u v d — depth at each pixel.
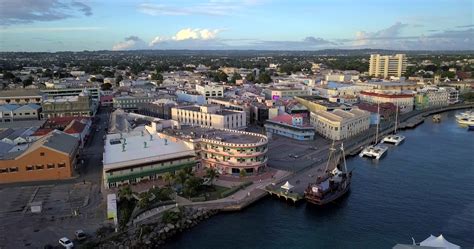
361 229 124.56
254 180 160.38
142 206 124.81
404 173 178.38
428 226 125.88
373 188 159.12
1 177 154.38
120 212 125.00
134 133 194.38
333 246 114.81
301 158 195.12
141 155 158.62
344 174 159.00
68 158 159.50
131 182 151.75
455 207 140.12
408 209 138.75
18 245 105.00
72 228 114.75
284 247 114.25
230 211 135.25
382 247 113.88
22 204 132.50
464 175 175.25
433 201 145.50
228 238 118.81
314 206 140.62
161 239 115.50
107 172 145.62
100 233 110.69
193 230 123.12
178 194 143.12
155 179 157.12
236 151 165.25
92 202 134.38
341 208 139.88
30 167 156.38
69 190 146.12
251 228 124.94
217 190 147.88
